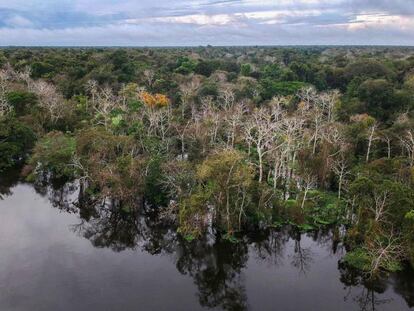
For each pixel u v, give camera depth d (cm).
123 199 6906
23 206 7412
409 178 6738
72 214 7250
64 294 4956
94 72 14388
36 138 9475
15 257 5700
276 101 10319
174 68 17662
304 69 15412
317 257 6109
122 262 5797
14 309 4653
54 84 14050
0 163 8962
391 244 5453
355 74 14875
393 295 5150
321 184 7844
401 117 9719
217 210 6319
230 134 9450
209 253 6197
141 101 11131
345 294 5172
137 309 4759
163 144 8669
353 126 9450
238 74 16775
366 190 5944
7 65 14525
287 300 5038
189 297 5059
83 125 10588
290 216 6719
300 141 8600
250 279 5512
